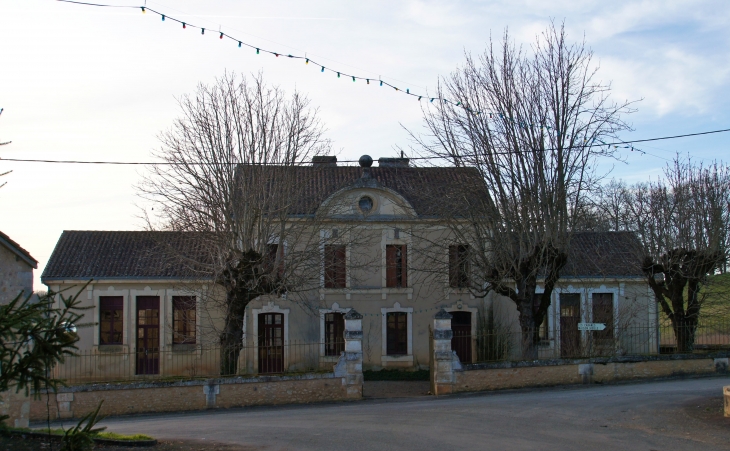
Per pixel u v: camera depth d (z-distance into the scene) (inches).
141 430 561.6
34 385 325.4
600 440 465.4
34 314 321.4
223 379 756.0
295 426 555.5
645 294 1107.9
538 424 533.3
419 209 1083.9
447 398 765.3
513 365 818.2
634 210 1184.8
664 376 865.5
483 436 484.4
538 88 864.9
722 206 1014.4
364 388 935.0
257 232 908.0
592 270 1113.4
